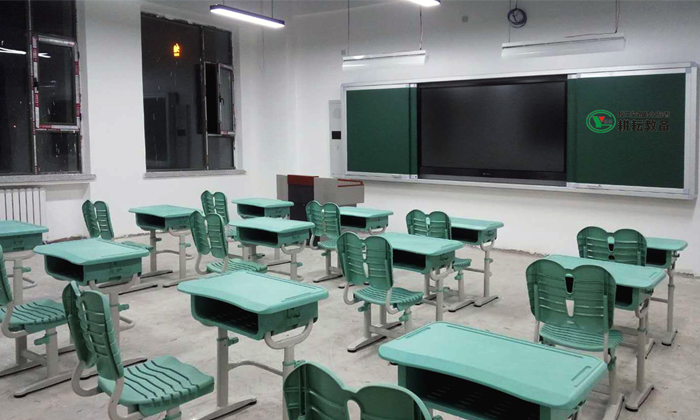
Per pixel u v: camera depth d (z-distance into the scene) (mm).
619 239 4262
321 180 8273
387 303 3883
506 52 6945
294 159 10703
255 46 10820
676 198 6805
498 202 8383
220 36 10758
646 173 6938
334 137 10164
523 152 8031
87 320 2281
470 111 8461
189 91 10305
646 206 7125
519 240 8211
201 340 4344
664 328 4715
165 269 6676
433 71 8938
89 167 8609
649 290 3318
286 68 10484
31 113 8086
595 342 3074
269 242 5664
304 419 1801
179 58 10109
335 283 6230
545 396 1637
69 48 8453
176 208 6500
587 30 7484
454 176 8711
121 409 3172
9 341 4270
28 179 7828
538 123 7855
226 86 10875
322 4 9852
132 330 4574
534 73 7793
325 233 6359
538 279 3125
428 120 8891
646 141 6910
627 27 7176
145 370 2568
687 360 4023
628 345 4332
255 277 3131
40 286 5914
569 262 3654
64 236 8461
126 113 8984
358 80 9781
